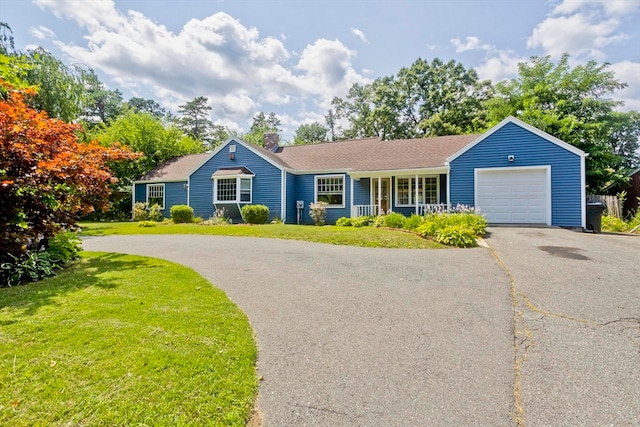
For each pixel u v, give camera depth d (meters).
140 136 23.17
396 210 15.22
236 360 2.81
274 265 6.36
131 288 4.61
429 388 2.50
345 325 3.62
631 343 3.17
